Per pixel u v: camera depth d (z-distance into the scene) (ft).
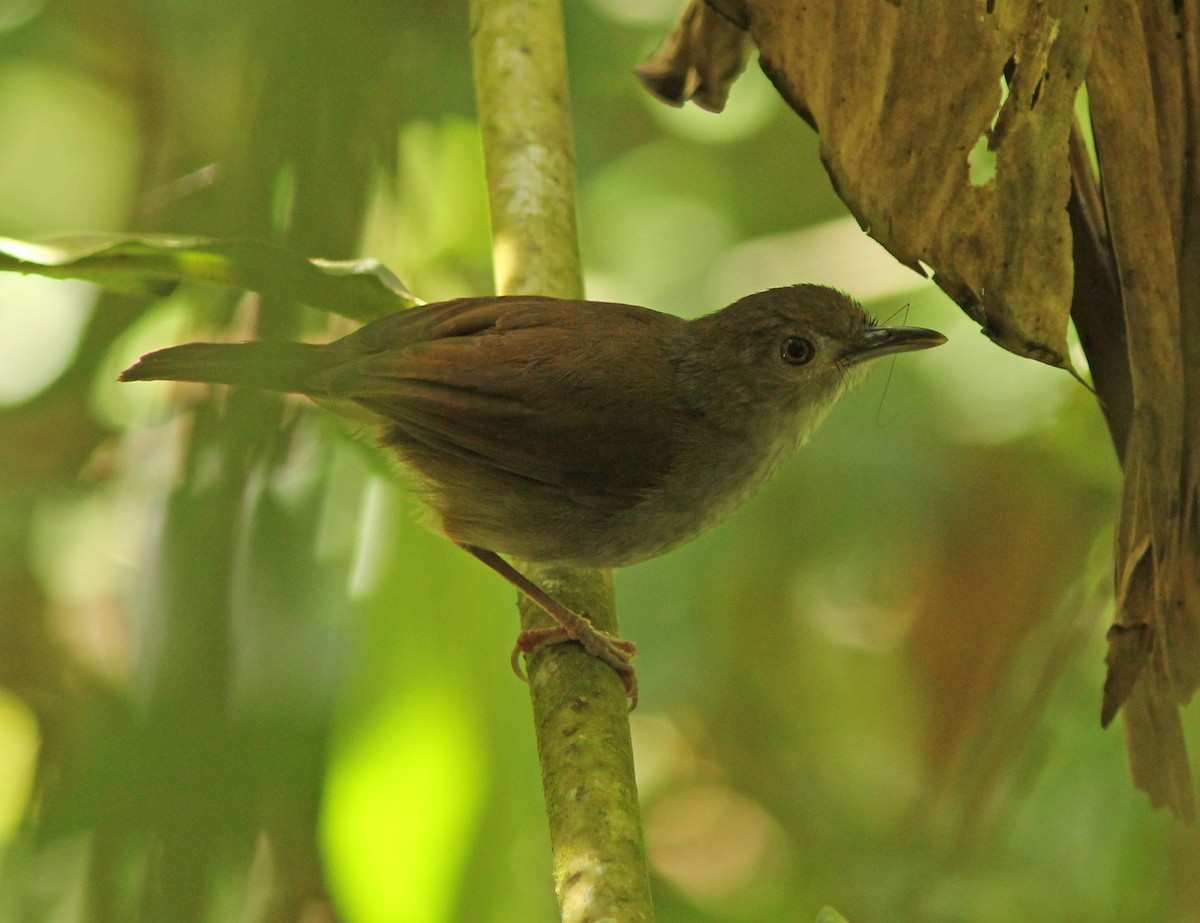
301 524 11.05
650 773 46.65
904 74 19.29
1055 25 18.51
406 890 27.17
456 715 27.73
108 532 34.35
